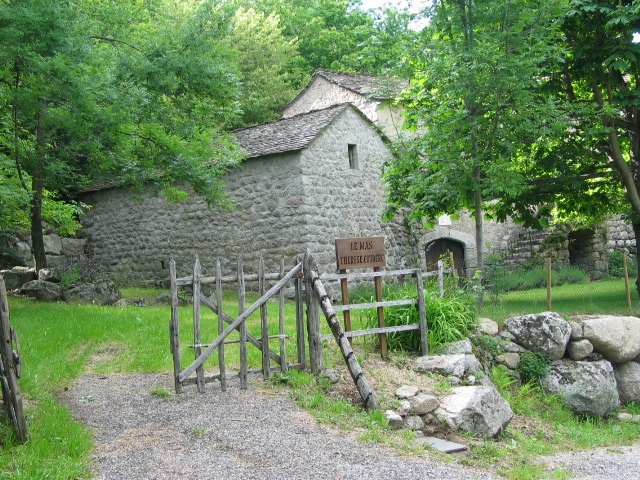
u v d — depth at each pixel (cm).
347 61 3194
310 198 1670
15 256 1983
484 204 1505
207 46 1296
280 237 1694
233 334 1020
